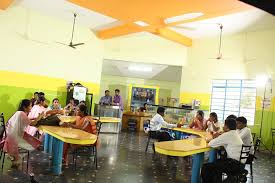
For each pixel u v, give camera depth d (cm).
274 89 908
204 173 419
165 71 1352
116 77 1497
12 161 494
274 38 923
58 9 892
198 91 1113
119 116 1068
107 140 872
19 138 491
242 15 823
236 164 431
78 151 662
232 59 1027
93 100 1086
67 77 1013
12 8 876
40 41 941
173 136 738
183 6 703
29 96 923
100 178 470
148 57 1158
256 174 598
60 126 538
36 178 438
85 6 723
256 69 959
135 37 1153
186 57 1162
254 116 955
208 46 1100
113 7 730
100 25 1023
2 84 869
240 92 1010
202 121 735
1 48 859
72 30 1018
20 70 902
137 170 544
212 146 436
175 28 997
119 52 1139
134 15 781
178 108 916
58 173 470
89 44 1070
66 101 1002
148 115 1253
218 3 667
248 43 988
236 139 445
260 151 916
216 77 1067
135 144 844
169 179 504
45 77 958
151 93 1485
